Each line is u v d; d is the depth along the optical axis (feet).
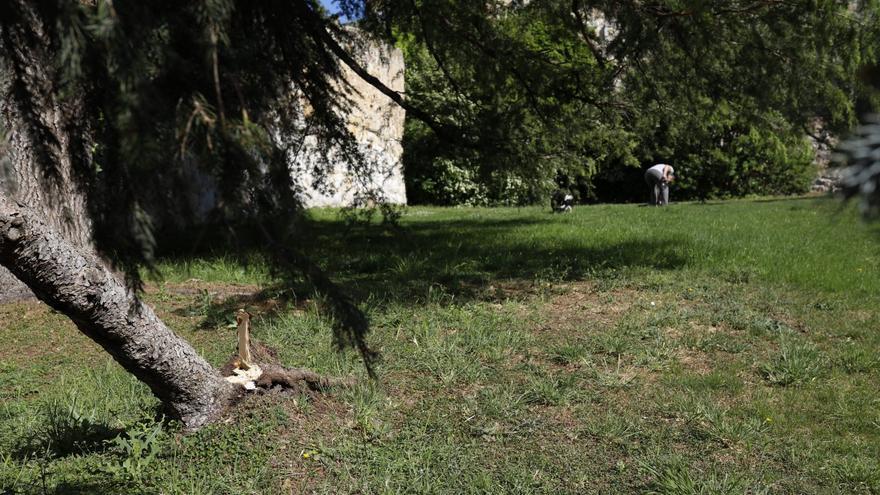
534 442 15.33
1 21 6.19
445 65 23.63
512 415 16.52
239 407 15.69
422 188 74.43
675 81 25.27
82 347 22.63
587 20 24.03
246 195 6.04
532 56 24.12
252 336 22.45
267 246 6.70
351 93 12.01
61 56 5.41
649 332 22.06
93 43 5.61
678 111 26.91
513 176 25.62
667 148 30.01
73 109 7.06
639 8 23.04
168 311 25.81
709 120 28.04
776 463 14.21
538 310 24.86
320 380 16.89
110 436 15.72
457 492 13.24
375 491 13.28
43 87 7.08
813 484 13.35
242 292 28.12
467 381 18.63
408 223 50.52
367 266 32.19
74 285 12.72
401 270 30.81
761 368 19.15
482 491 13.24
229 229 6.18
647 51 23.97
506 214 58.18
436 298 25.99
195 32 5.86
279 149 7.09
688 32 23.65
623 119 27.40
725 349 20.67
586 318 23.91
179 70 5.69
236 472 13.84
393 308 24.63
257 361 16.96
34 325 24.54
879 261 31.55
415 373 19.21
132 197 6.18
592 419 16.26
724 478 13.28
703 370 19.29
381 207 13.92
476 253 35.29
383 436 15.38
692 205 64.28
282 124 8.86
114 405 17.54
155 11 5.68
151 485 13.37
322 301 7.45
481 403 17.17
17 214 11.96
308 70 10.62
